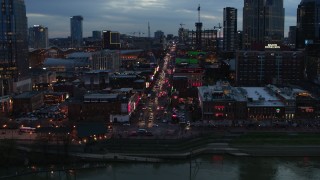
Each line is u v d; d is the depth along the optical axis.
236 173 195.62
